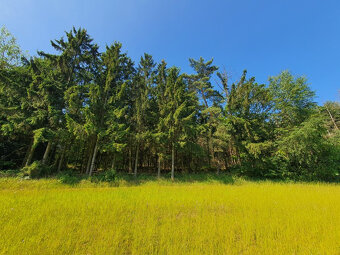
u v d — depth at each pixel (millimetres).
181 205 6270
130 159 17750
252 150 15320
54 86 13289
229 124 16922
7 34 15406
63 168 16969
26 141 15820
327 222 4508
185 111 15961
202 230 4004
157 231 3930
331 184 13375
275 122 19594
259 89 16891
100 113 14156
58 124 13164
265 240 3447
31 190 9211
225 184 13906
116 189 9789
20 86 12711
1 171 12133
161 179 14625
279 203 6582
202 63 21578
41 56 15453
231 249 3164
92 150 15211
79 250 3129
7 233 3646
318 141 14555
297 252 3113
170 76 16734
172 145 15641
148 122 16672
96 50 17500
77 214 5082
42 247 3146
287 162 16172
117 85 15312
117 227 4152
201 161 19500
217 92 20141
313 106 18609
